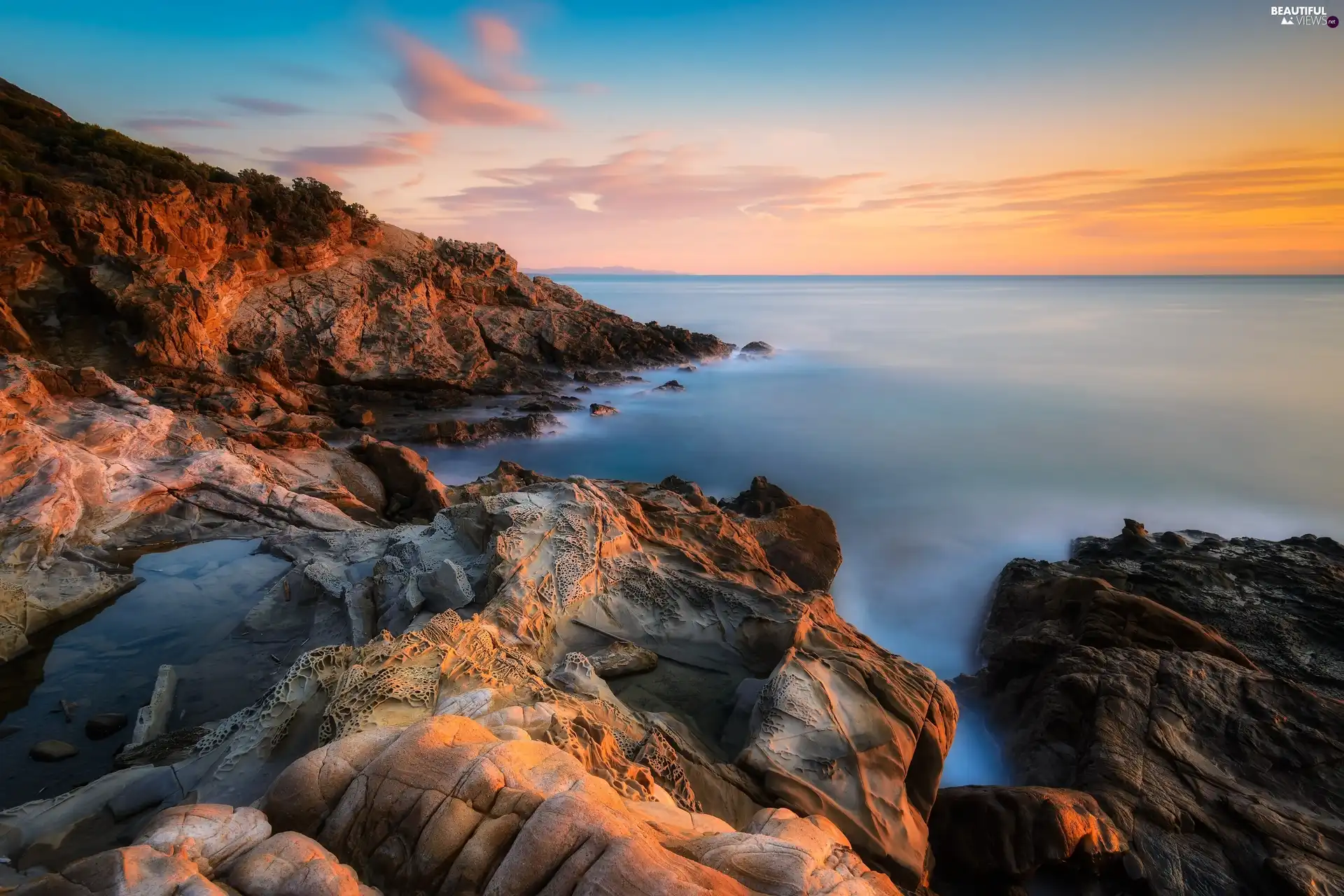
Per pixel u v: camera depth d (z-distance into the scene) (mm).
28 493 13797
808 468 34125
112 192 36312
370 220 51062
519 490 13188
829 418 43562
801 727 8305
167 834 4574
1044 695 11797
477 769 5109
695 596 10852
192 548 14602
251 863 4430
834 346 76375
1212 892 8094
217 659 10586
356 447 23344
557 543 10906
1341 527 26938
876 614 20938
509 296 55156
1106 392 50594
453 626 8477
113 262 34094
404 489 22016
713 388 52250
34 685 10109
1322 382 53094
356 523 16812
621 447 36906
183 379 32750
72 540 13758
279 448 22516
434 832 4738
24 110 41562
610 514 11805
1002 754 12117
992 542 25641
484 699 7219
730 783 7754
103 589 12422
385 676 7324
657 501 15367
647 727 8219
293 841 4633
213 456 17562
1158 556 19125
